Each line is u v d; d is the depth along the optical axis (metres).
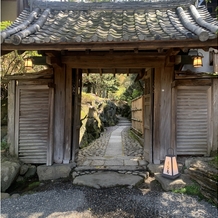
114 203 2.77
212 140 3.92
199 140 3.95
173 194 2.97
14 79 3.99
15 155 4.02
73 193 3.08
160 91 3.93
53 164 3.89
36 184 3.54
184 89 3.96
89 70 4.93
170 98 3.92
